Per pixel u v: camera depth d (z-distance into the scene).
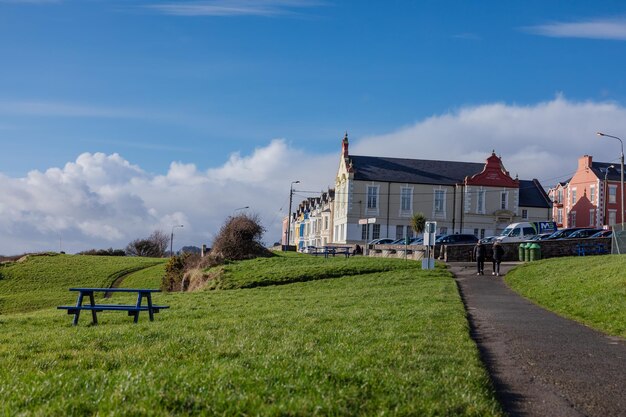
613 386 9.12
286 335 12.22
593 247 43.75
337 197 84.38
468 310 19.17
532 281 28.38
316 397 6.85
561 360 11.11
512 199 77.62
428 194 76.88
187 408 6.44
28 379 7.75
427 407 6.86
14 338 13.14
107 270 60.34
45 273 57.38
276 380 7.63
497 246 33.69
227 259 45.56
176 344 10.87
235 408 6.38
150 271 59.16
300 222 120.75
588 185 83.06
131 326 14.95
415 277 31.31
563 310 19.30
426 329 13.28
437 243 51.44
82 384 7.39
